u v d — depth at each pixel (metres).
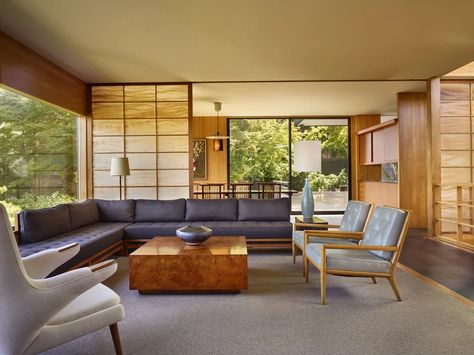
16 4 2.96
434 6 3.06
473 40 3.83
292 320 2.37
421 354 1.92
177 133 5.50
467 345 2.01
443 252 4.39
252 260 4.05
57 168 4.85
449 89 5.71
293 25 3.43
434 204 5.40
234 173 8.78
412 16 3.25
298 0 2.95
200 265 2.87
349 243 3.32
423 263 3.85
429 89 5.39
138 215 4.75
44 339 1.58
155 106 5.50
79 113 5.26
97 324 1.76
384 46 3.99
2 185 3.66
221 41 3.81
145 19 3.28
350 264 2.70
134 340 2.10
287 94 6.54
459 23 3.40
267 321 2.36
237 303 2.70
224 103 7.33
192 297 2.83
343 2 2.98
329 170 8.90
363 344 2.03
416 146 6.48
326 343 2.04
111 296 1.88
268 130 8.86
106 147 5.51
